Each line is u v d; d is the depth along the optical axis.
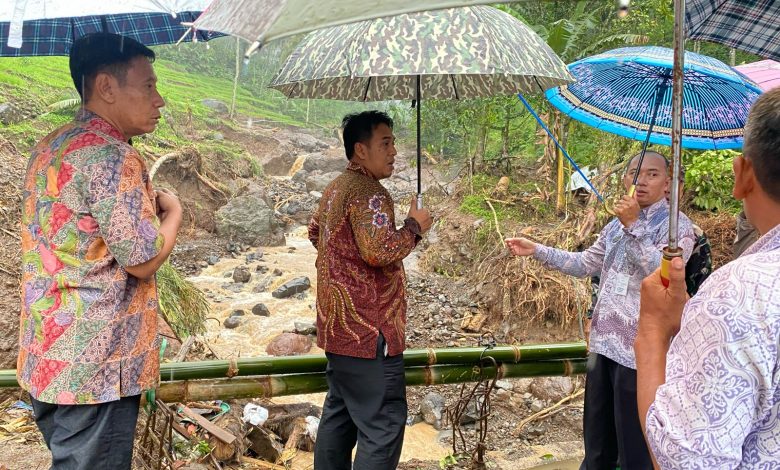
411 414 4.68
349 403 2.52
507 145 9.29
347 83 2.81
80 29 2.45
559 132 7.61
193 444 3.46
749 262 1.12
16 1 1.49
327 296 2.47
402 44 2.00
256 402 4.36
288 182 14.72
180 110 16.00
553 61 2.25
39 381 1.82
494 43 2.02
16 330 4.64
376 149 2.43
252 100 24.14
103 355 1.81
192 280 8.02
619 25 7.14
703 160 6.20
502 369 3.09
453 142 11.32
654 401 1.21
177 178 9.95
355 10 0.93
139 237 1.79
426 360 3.01
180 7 1.66
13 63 12.94
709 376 1.08
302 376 2.95
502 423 4.52
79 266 1.79
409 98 2.88
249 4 1.01
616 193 6.70
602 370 2.63
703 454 1.07
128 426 1.92
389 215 2.41
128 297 1.87
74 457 1.83
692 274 2.41
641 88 2.75
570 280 6.34
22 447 3.34
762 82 3.24
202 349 5.51
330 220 2.46
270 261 8.88
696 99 2.70
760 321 1.06
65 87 12.20
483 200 8.38
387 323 2.46
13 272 5.16
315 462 2.74
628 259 2.53
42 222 1.81
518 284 6.49
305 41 2.45
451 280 7.58
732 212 6.19
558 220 7.67
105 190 1.77
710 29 2.22
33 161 1.87
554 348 3.12
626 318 2.50
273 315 7.01
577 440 4.28
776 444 1.08
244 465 3.54
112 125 1.86
